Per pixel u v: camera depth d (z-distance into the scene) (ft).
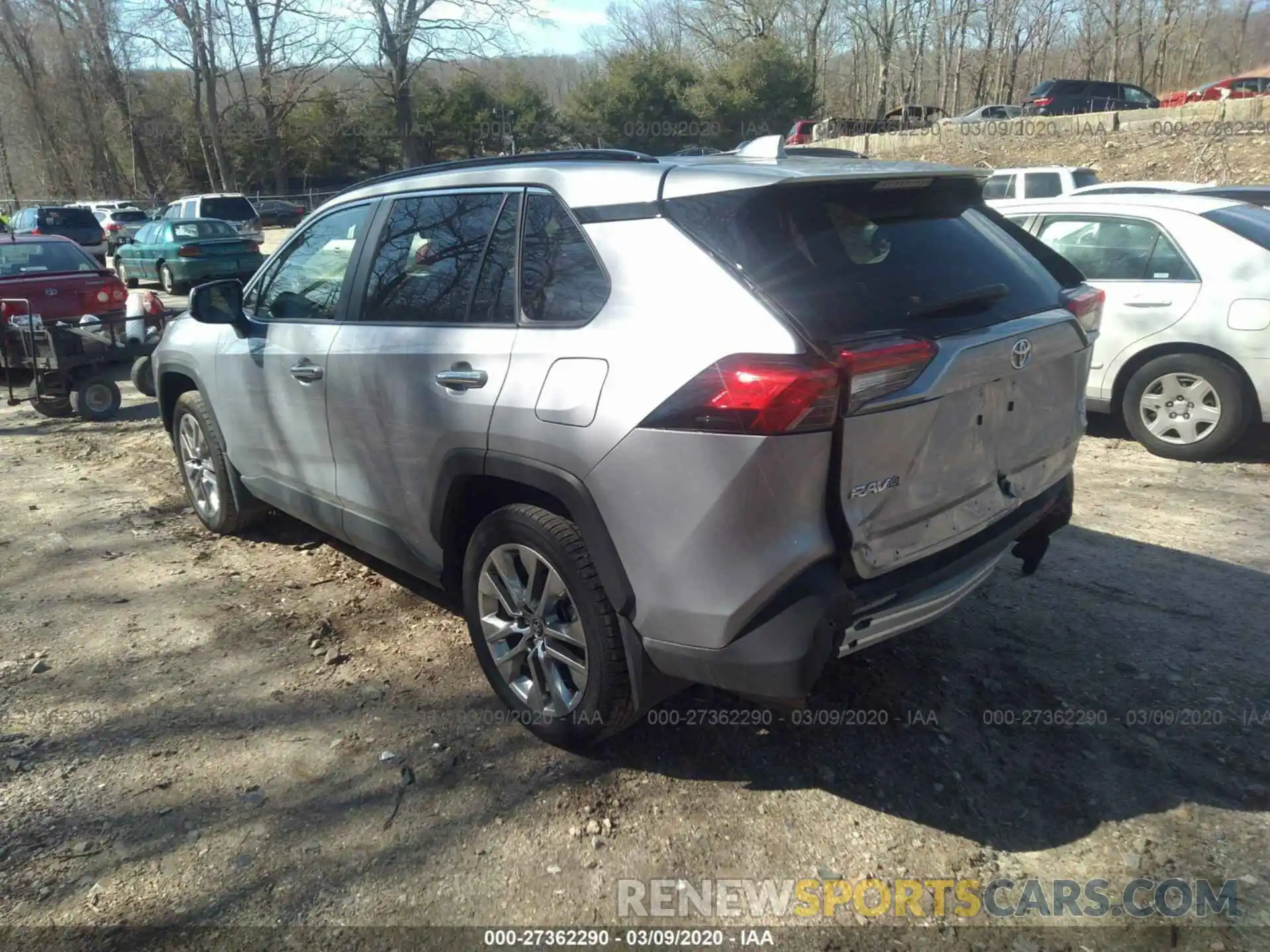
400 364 11.09
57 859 8.84
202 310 13.74
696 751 10.43
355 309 12.25
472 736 10.73
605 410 8.87
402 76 134.51
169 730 10.86
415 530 11.62
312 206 133.80
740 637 8.46
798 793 9.78
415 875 8.68
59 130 170.91
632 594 9.00
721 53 156.04
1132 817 9.39
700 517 8.36
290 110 146.92
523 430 9.57
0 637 13.06
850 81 193.98
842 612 8.42
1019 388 9.82
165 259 62.23
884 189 9.62
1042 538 11.61
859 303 8.66
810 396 7.92
